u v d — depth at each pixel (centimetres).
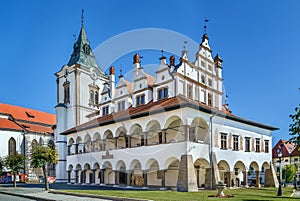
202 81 3397
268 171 3888
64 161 5256
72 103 5372
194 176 2623
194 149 2720
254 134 3691
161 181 3067
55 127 5762
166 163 2800
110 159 3434
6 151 6128
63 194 2459
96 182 3938
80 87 5412
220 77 3647
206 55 3503
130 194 2162
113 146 3656
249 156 3547
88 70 5562
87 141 3916
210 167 2888
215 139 3027
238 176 3803
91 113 5241
